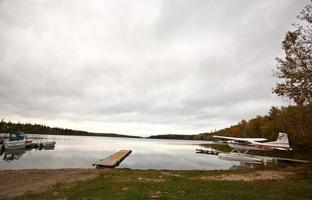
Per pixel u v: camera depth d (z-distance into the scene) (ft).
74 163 105.29
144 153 174.29
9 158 119.34
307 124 74.74
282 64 68.03
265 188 41.37
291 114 82.89
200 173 65.00
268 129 183.73
